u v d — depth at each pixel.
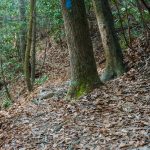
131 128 7.34
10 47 23.12
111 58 12.39
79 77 10.19
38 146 7.67
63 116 8.94
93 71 10.31
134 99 9.07
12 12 22.16
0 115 10.66
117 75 12.16
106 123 7.91
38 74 20.28
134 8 14.21
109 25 12.47
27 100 12.98
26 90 17.08
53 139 7.80
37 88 15.21
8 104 15.05
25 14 21.33
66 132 7.96
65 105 9.67
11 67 22.09
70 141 7.48
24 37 21.28
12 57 23.12
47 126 8.59
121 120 7.89
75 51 10.11
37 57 24.25
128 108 8.51
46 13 19.11
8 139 8.47
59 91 11.92
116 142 6.91
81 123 8.23
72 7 9.82
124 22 16.44
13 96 17.66
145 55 12.97
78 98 9.94
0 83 20.61
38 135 8.18
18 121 9.53
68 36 10.09
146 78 10.73
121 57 12.50
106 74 12.35
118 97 9.38
